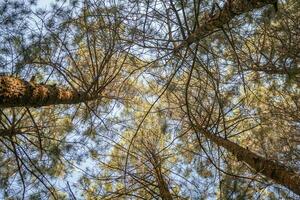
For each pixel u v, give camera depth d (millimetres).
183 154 7289
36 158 6090
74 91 5711
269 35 5176
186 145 7168
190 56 5086
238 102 6289
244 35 5375
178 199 6363
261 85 6488
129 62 6410
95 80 5367
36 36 5328
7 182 5820
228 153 6871
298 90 6211
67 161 6039
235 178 5590
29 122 6344
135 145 7125
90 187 6906
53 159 6031
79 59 6328
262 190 6246
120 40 5188
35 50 5270
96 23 5344
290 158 5980
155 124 7500
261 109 6781
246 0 4129
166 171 6555
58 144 5773
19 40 5277
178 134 7090
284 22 5293
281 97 6473
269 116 6574
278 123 6531
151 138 7277
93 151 6625
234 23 5141
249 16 4922
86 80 5824
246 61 5668
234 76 6148
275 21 5230
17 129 5227
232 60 5605
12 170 6152
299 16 5160
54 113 6727
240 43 5465
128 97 7273
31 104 4961
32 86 4910
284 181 5352
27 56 5234
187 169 7023
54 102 5332
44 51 5477
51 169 6176
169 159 7312
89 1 5145
